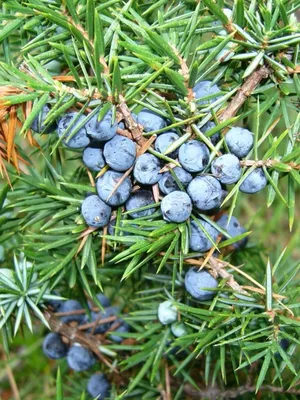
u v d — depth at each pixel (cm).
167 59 14
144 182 14
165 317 19
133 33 17
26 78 14
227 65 15
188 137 14
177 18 15
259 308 17
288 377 21
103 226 16
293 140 15
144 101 15
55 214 17
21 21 16
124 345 21
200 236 15
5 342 20
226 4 17
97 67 13
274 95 16
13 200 20
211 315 16
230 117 15
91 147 15
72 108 15
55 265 18
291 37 14
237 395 21
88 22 14
